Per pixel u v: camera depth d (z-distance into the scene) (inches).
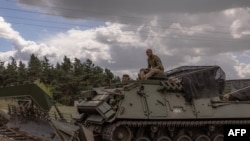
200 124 644.7
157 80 630.5
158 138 621.9
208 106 658.8
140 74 665.0
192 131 663.8
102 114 576.4
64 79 2465.6
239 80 831.7
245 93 716.0
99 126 598.5
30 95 559.8
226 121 677.3
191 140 658.2
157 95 619.2
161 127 623.8
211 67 693.3
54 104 586.6
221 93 698.2
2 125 674.8
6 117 684.1
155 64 671.8
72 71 2605.8
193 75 652.7
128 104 588.7
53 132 548.4
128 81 631.8
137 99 599.2
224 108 673.6
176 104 628.1
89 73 2586.1
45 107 565.3
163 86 621.6
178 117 622.5
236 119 694.5
